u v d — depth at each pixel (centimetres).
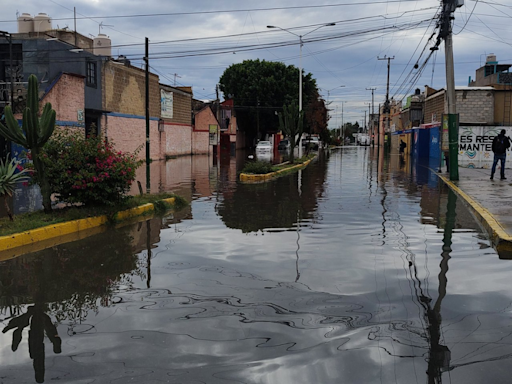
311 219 1073
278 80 5841
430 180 2058
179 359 389
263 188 1762
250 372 366
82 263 700
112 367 377
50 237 883
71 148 1030
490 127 2758
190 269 662
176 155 4272
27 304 530
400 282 593
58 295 559
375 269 653
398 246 796
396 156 4738
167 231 943
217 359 388
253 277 619
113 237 885
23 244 823
